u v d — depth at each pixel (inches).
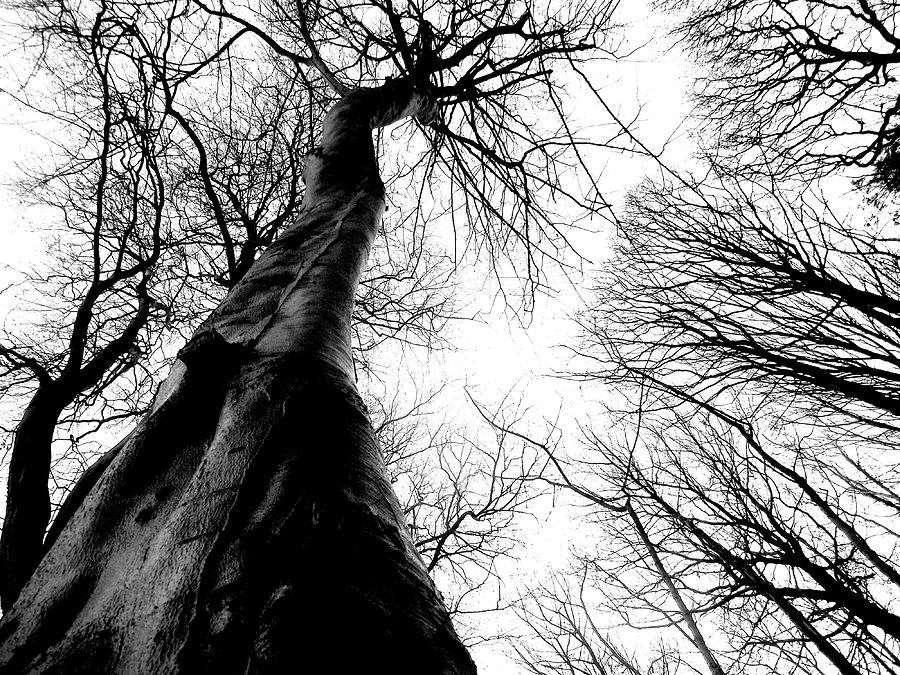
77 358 111.6
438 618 21.8
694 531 228.7
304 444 30.5
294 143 199.0
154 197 149.6
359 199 90.7
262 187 207.9
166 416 36.3
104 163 131.5
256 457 29.0
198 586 21.5
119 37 126.0
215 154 201.3
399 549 24.9
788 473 222.7
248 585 20.9
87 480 38.2
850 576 204.5
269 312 53.5
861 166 281.1
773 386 230.2
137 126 132.0
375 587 21.4
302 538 23.1
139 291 141.3
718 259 255.3
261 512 25.2
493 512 238.5
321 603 19.7
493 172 210.2
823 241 232.5
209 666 17.9
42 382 102.4
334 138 113.9
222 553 22.9
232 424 33.4
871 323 216.5
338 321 53.8
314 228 78.7
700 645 225.1
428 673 18.4
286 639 17.8
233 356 41.4
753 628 242.7
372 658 18.1
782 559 206.1
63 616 23.4
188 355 39.7
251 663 17.2
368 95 141.9
